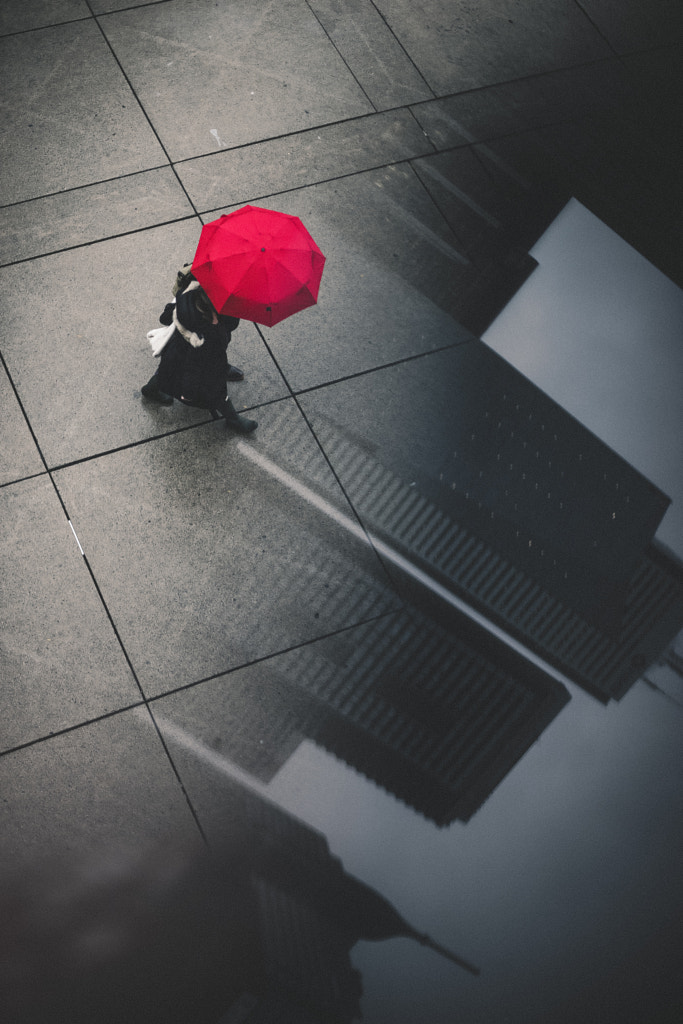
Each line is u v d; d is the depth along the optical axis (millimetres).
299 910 4160
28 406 4859
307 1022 3988
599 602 5004
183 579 4613
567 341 5613
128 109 5777
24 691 4289
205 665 4469
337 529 4863
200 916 4062
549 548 5078
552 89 6410
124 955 3961
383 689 4598
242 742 4371
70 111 5719
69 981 3900
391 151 5957
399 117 6086
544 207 5992
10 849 4031
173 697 4383
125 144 5660
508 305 5645
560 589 4992
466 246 5770
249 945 4059
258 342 5195
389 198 5801
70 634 4422
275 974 4043
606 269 5867
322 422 5094
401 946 4180
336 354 5273
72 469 4750
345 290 5457
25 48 5902
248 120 5875
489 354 5488
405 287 5551
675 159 6305
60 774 4176
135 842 4125
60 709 4281
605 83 6500
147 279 5273
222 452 4914
